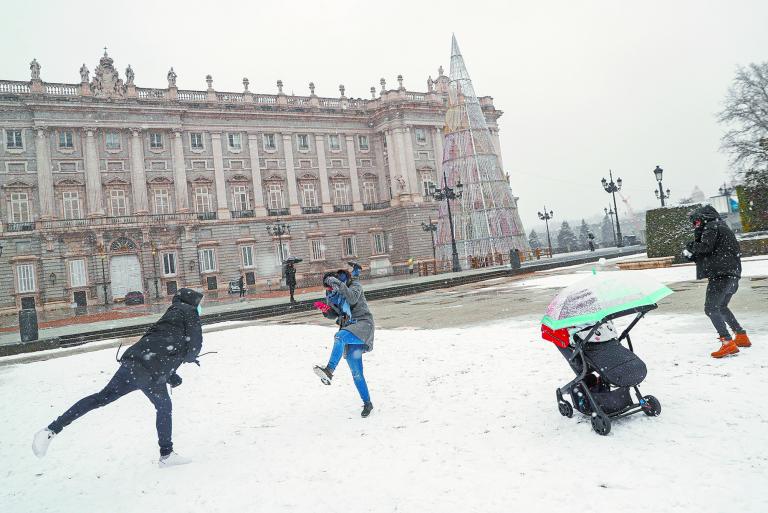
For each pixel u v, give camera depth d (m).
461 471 3.40
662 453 3.24
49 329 19.84
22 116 42.94
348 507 3.10
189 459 4.23
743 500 2.62
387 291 22.08
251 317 18.98
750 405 3.74
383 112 58.00
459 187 36.97
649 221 17.81
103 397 4.15
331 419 4.92
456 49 41.44
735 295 8.95
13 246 41.31
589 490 2.93
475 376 5.66
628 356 3.83
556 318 3.85
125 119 46.50
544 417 4.15
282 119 54.75
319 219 55.19
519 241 39.84
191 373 7.81
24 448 5.11
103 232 43.97
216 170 50.84
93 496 3.78
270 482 3.62
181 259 47.47
